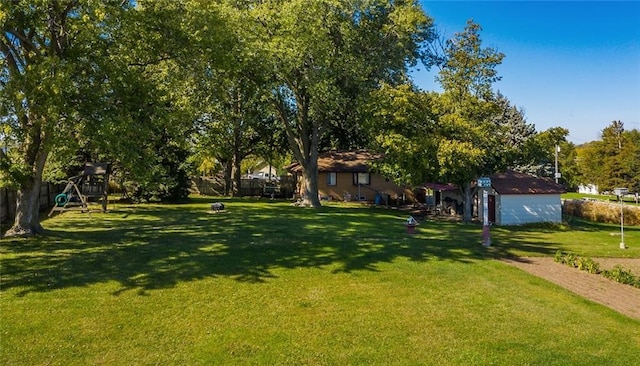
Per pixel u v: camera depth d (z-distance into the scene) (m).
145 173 14.53
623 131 54.53
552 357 6.33
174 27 14.81
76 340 6.41
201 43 15.27
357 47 25.73
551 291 9.55
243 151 41.25
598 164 51.88
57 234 14.79
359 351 6.33
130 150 12.88
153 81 17.27
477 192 24.97
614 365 6.14
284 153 42.47
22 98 10.81
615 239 18.73
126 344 6.33
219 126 30.70
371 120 23.16
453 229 19.36
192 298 8.32
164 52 15.34
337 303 8.34
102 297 8.21
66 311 7.47
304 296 8.69
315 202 28.62
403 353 6.31
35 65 11.48
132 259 11.22
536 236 18.59
